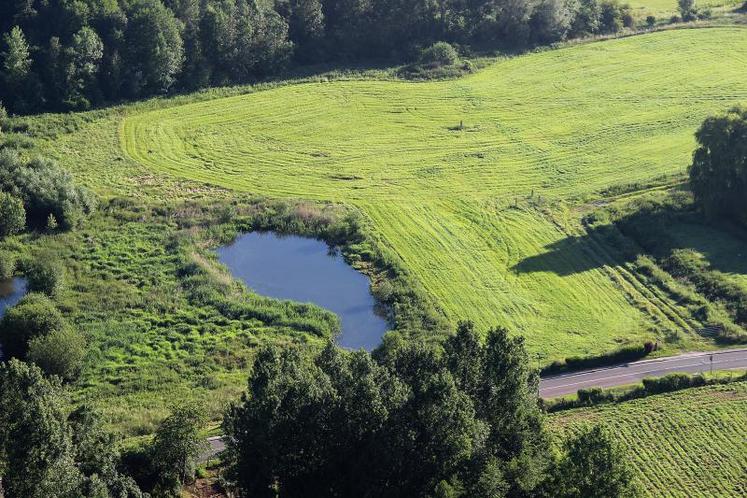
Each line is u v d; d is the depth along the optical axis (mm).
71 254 109438
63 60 144750
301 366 69250
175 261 109688
